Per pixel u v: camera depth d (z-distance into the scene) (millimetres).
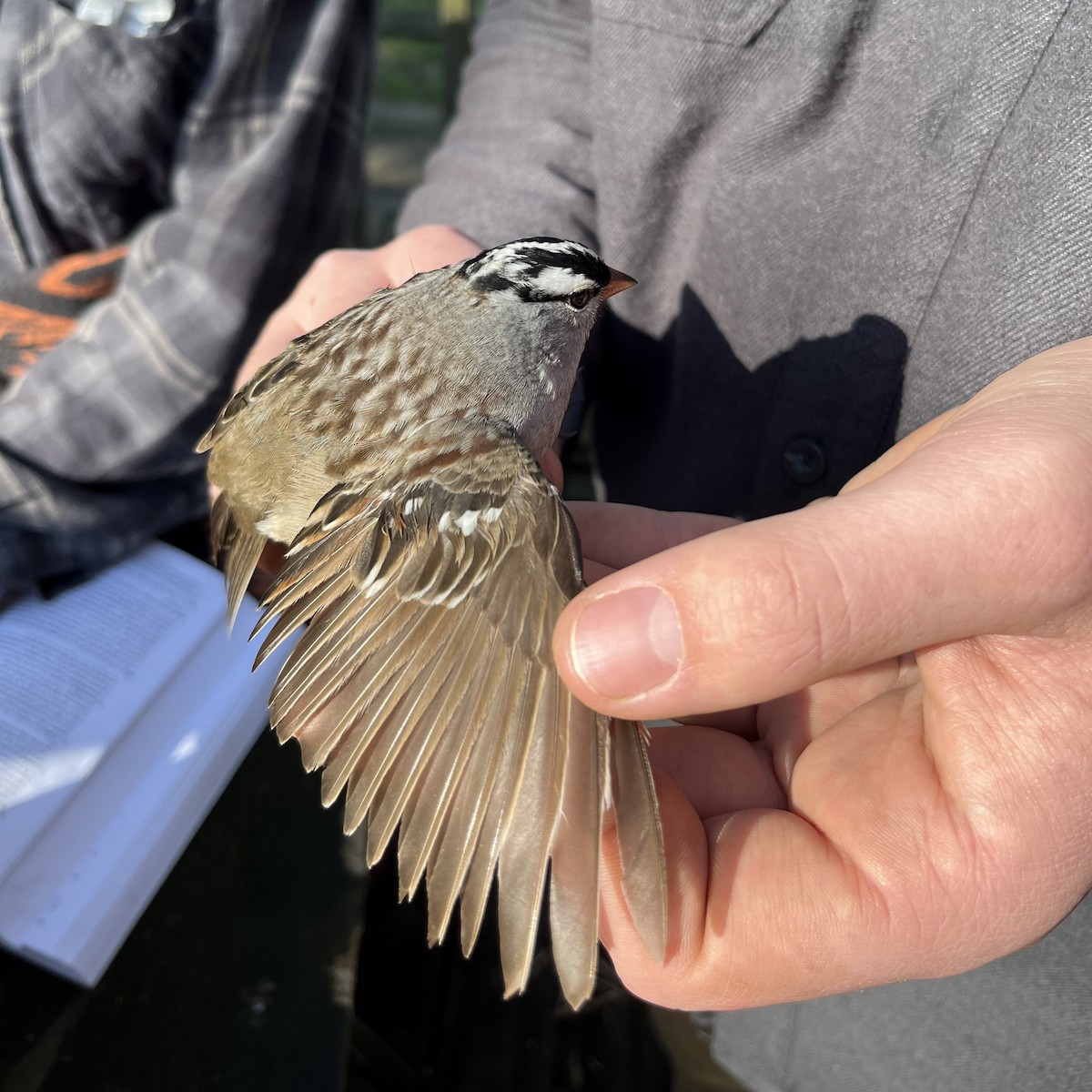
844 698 193
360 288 250
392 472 174
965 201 184
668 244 248
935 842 152
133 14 308
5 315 330
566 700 143
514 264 212
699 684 134
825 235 208
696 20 211
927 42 183
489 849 136
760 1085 240
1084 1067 186
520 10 283
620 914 161
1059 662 145
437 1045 269
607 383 288
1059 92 169
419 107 794
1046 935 159
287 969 209
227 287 313
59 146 328
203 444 212
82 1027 197
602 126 241
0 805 217
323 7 322
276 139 315
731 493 245
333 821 238
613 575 140
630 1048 277
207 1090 189
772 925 157
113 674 249
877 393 207
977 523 132
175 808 229
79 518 286
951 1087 206
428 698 146
